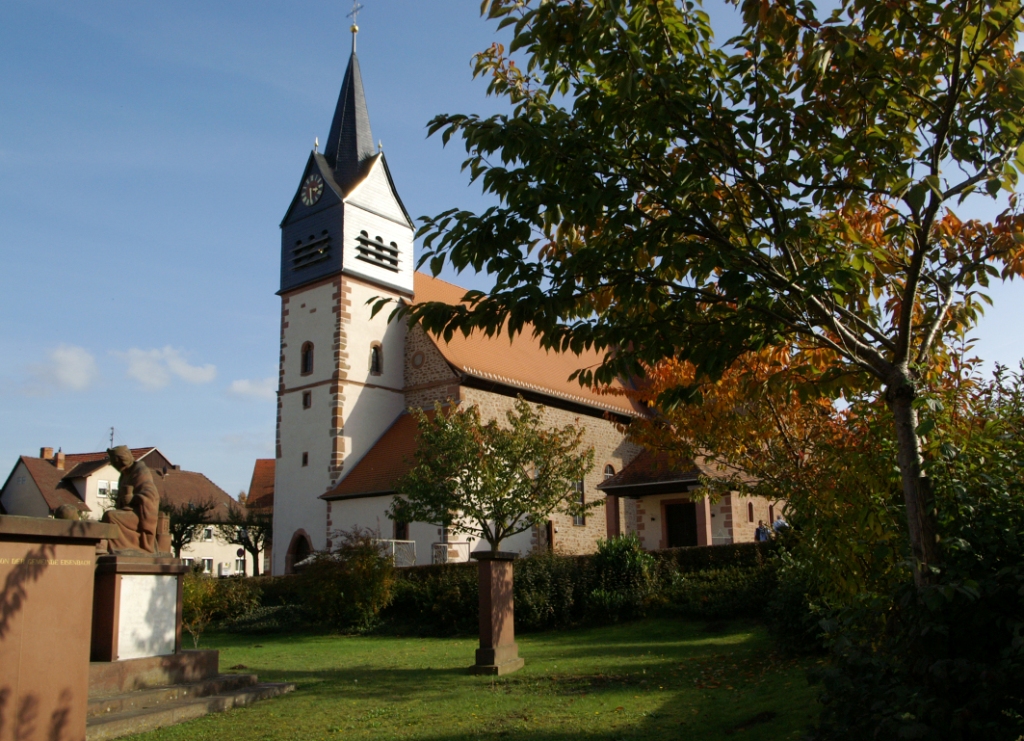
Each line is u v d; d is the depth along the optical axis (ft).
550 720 27.35
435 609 66.54
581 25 18.06
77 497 172.76
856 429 28.68
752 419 38.68
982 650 15.57
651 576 64.49
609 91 20.04
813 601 33.24
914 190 16.62
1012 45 19.62
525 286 18.08
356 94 120.37
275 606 81.41
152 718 29.84
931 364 23.34
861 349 18.12
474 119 19.17
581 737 24.63
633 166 19.43
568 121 19.48
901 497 21.38
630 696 30.94
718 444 42.19
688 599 59.62
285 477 108.27
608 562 65.92
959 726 14.44
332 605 69.77
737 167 18.76
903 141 20.20
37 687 22.31
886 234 18.52
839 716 16.39
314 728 28.55
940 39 18.45
